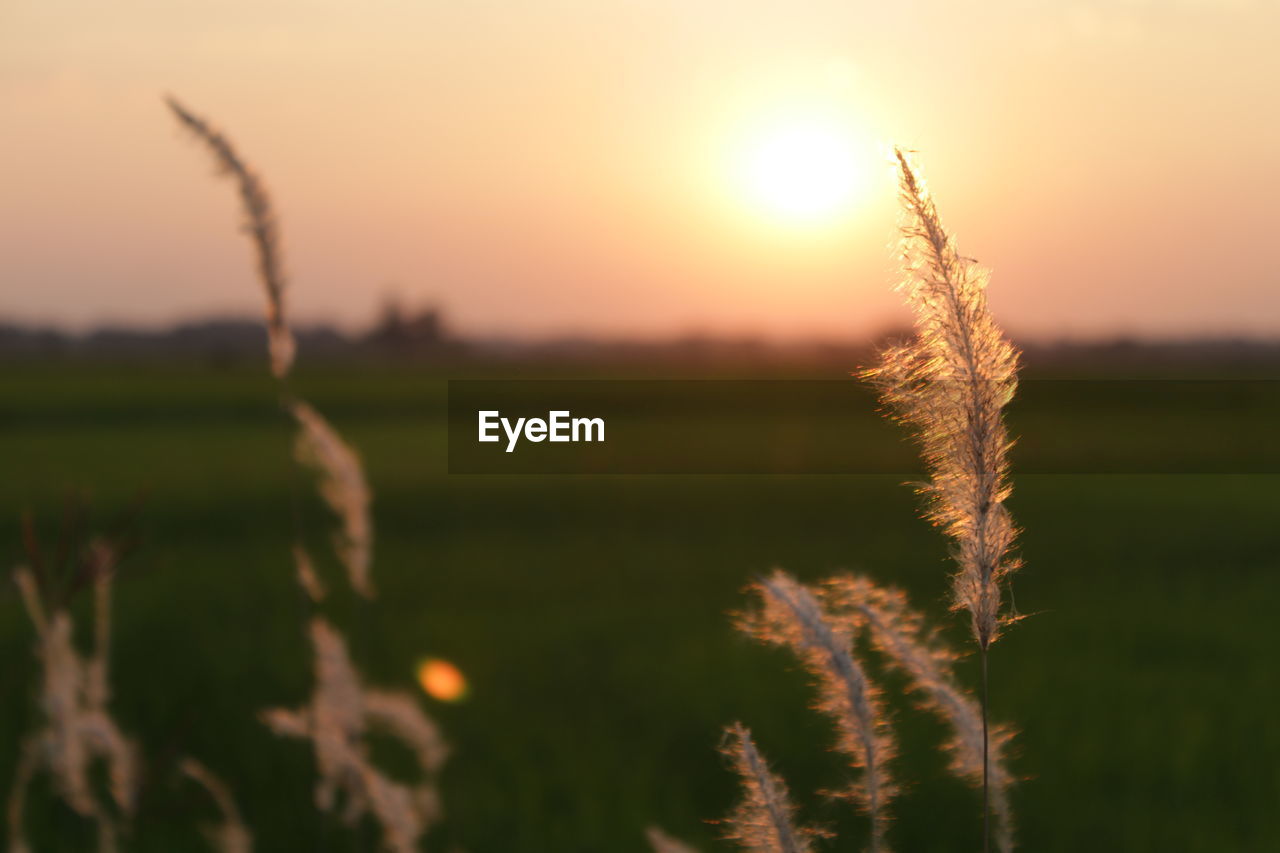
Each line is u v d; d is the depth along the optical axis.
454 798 5.26
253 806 5.08
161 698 7.29
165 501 19.50
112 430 39.34
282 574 12.52
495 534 16.64
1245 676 7.98
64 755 1.86
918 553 13.89
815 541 15.38
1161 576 12.52
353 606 10.34
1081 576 12.48
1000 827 1.20
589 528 17.23
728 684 7.77
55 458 28.70
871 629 1.12
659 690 7.70
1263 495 21.48
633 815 5.20
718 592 11.66
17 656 7.56
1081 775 5.83
